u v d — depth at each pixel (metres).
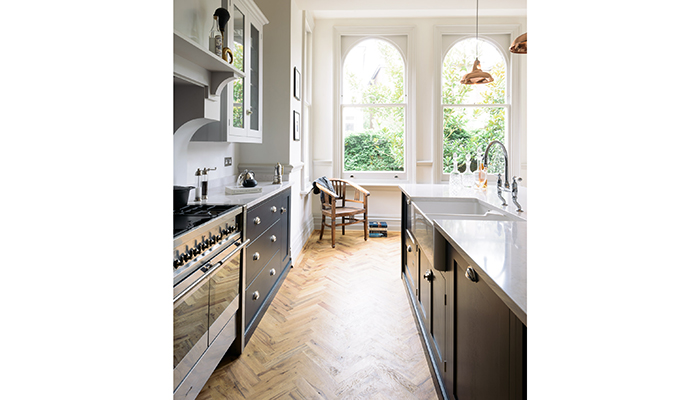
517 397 0.90
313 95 5.88
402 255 3.58
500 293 0.87
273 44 4.02
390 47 5.89
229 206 2.10
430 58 5.81
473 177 3.71
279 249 3.33
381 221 5.97
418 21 5.80
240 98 2.84
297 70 4.46
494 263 1.07
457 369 1.53
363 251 4.67
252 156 4.04
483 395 1.18
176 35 1.58
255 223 2.48
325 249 4.78
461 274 1.46
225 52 2.25
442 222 1.71
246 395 1.83
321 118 5.90
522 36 2.73
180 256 1.39
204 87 2.21
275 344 2.33
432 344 2.03
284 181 3.96
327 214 4.97
